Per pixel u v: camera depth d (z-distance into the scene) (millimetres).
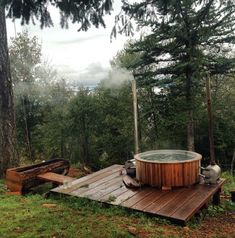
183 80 10727
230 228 4566
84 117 13211
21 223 4164
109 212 4676
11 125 8070
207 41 9641
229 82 13953
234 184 7883
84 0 3701
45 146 14406
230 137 13547
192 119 10859
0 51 7820
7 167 7953
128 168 6441
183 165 5586
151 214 4457
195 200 4957
